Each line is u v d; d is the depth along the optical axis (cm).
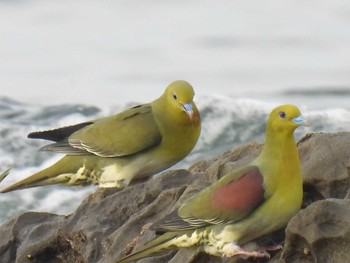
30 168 1864
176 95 1328
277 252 1017
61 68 2720
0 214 1745
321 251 966
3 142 1945
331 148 1092
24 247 1230
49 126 2066
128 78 2656
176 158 1360
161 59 2830
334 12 3200
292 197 1002
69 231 1209
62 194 1770
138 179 1372
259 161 1019
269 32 3050
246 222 999
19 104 2245
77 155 1362
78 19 3170
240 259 1023
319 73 2691
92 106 2195
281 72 2697
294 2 3303
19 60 2808
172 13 3231
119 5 3278
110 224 1202
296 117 1001
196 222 1004
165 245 1022
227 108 2017
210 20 3156
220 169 1160
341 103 2441
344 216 965
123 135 1335
